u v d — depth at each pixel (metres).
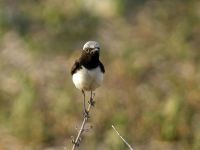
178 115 16.12
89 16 22.17
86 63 9.80
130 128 16.08
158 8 22.83
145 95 17.58
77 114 16.70
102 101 17.12
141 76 18.72
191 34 21.25
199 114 16.73
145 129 16.02
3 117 16.47
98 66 9.86
